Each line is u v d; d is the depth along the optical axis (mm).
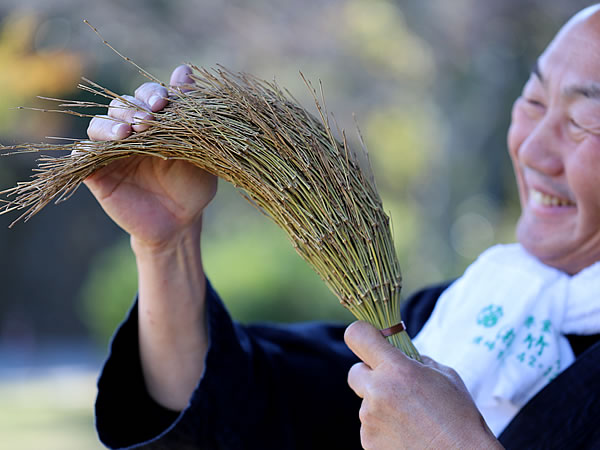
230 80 1582
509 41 7395
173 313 1800
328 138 1551
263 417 1840
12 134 7586
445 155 8391
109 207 1688
